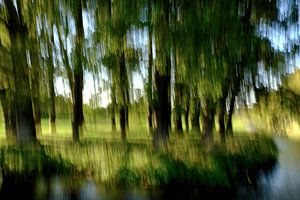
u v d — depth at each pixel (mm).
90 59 13969
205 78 13484
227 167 13578
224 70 13500
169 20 13484
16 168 12422
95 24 13805
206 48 13289
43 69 14102
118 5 13414
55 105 16500
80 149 14539
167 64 13875
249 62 14367
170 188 12203
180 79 13922
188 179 12344
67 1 13695
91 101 15867
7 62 13781
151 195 12016
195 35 13242
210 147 15336
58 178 12648
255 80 15625
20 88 14086
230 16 13453
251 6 14430
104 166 12930
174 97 15094
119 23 13430
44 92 14562
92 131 24312
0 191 11844
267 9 14836
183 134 18672
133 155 13500
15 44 13820
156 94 14719
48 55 14008
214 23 13172
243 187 13695
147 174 12484
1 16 13914
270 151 19141
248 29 14156
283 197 12742
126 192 12062
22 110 14781
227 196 12422
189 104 15414
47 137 21344
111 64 13938
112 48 13852
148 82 14422
